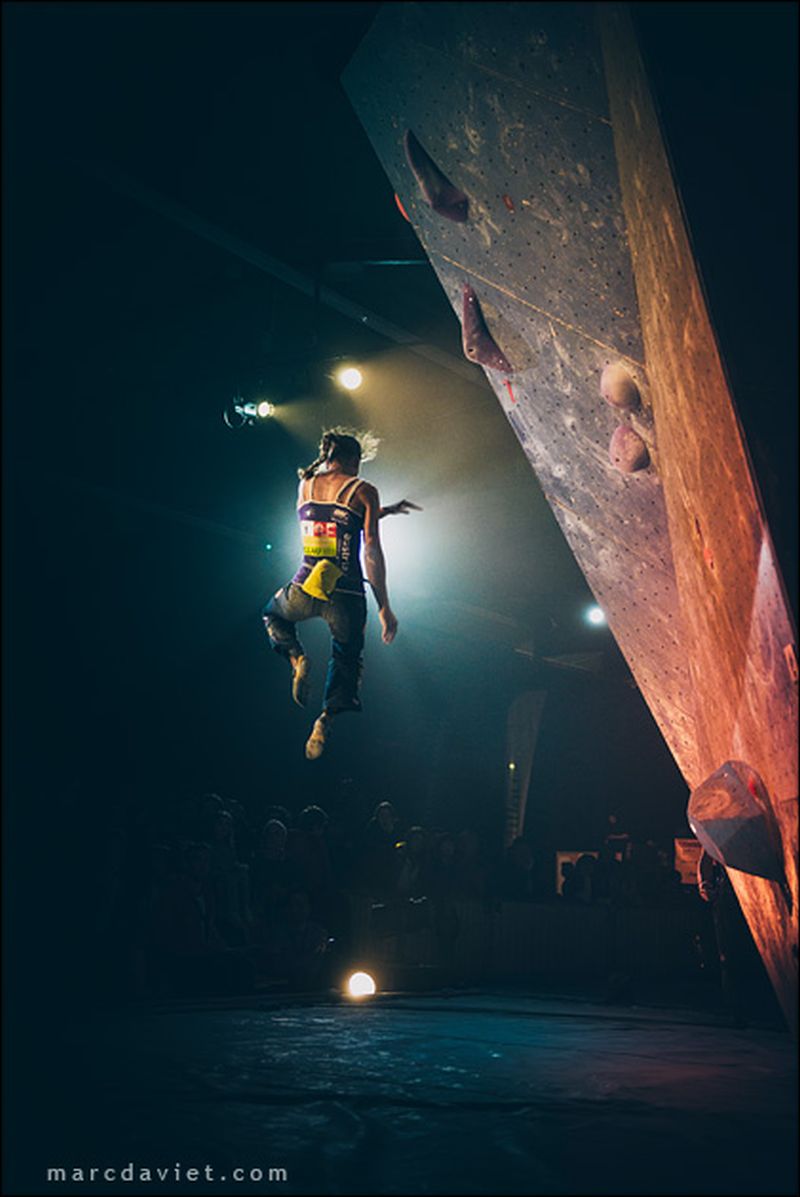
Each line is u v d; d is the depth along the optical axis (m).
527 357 5.58
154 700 13.85
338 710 5.46
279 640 5.76
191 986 9.13
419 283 9.93
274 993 9.48
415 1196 3.50
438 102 5.01
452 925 11.56
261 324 11.02
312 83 7.13
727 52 3.59
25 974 8.60
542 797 18.94
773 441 3.69
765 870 4.58
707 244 3.67
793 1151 4.15
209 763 14.39
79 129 7.13
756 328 3.68
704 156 3.64
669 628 5.81
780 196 3.63
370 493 5.65
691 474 4.48
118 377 11.29
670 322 4.23
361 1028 7.50
